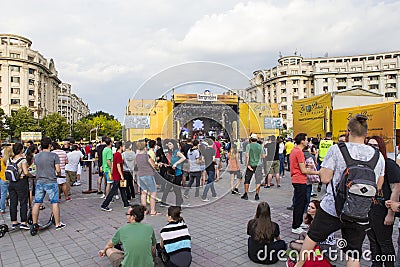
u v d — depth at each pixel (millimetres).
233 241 4121
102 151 7727
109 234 4527
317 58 72062
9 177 4688
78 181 9516
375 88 62906
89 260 3566
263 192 7797
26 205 4844
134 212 3072
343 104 10875
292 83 63156
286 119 62406
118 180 6125
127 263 2838
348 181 2160
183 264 3051
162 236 3223
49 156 4727
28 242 4219
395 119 7762
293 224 4449
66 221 5266
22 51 56469
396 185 2695
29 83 57469
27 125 43812
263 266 3303
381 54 68250
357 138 2375
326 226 2373
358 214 2119
